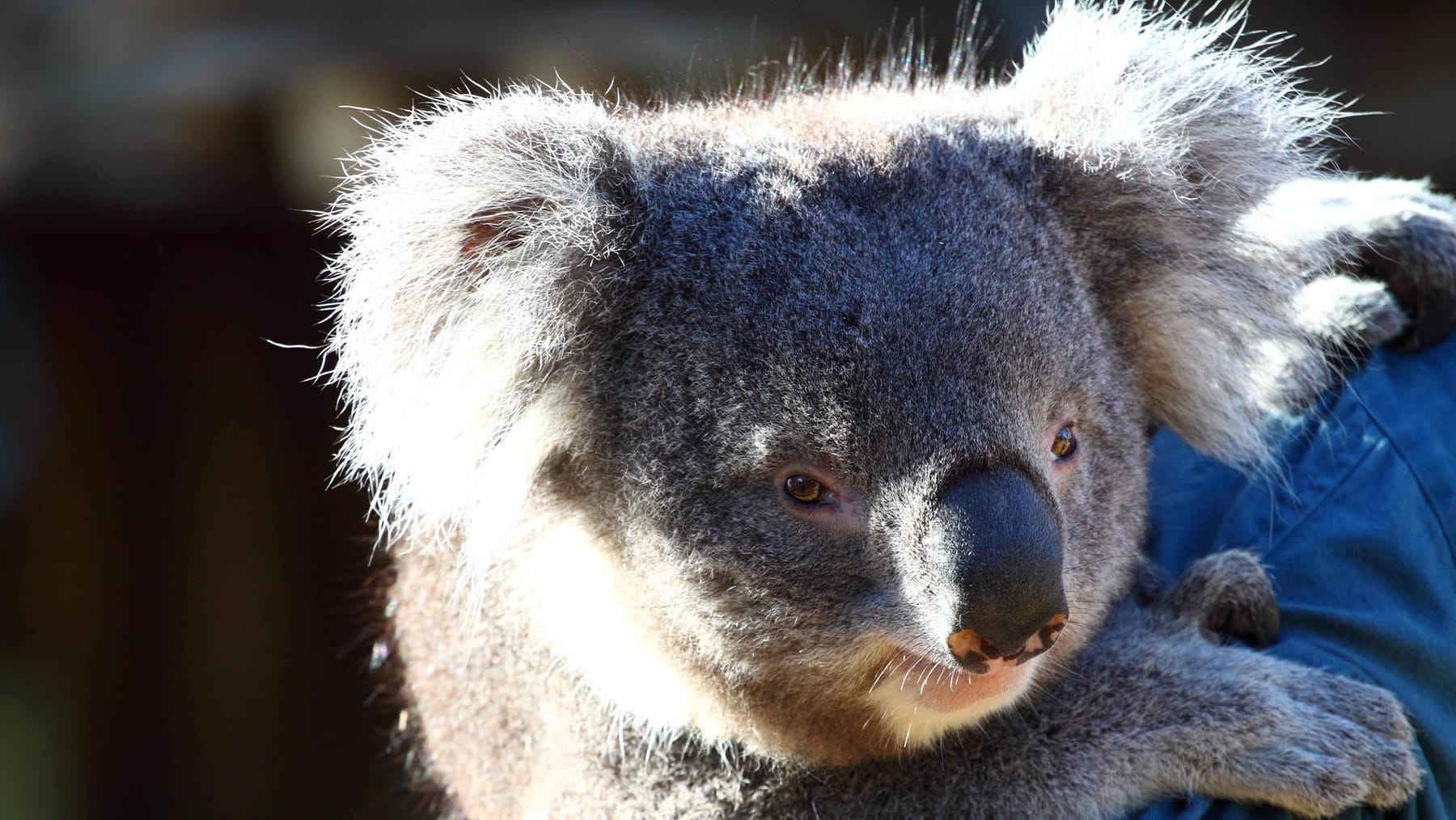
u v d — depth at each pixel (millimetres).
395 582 2100
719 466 1889
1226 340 1956
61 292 4156
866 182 1895
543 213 1909
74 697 4320
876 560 1875
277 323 4254
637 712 1932
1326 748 1886
